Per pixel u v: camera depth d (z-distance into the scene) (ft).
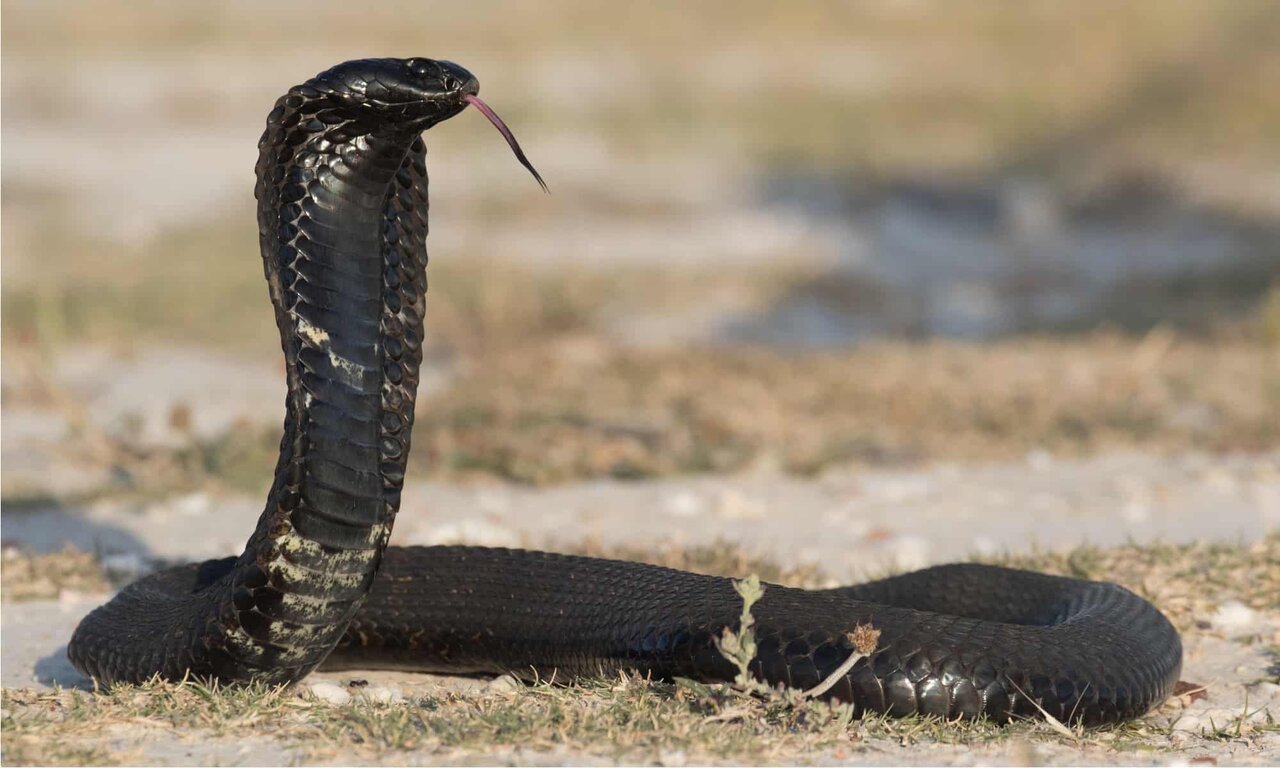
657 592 58.18
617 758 47.85
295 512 51.03
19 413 129.80
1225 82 328.29
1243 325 175.01
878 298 216.74
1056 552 80.43
